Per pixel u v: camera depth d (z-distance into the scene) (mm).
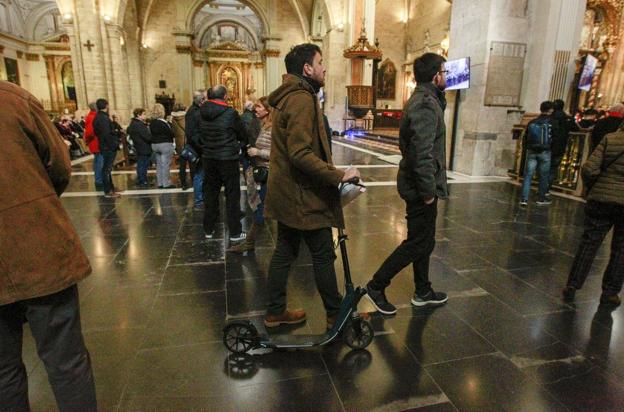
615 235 2467
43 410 1616
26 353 1988
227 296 2633
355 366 1919
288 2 22688
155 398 1688
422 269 2439
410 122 2096
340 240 2000
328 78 17031
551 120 5023
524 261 3289
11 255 1046
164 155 5910
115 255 3342
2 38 22625
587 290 2783
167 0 21281
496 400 1708
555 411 1650
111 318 2328
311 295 2650
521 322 2344
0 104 1021
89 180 6727
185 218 4469
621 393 1760
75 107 25562
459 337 2182
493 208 5043
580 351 2066
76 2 13055
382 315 2408
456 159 7781
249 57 30422
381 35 22375
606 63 14250
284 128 1858
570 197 5727
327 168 1760
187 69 22094
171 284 2797
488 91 7043
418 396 1725
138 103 20500
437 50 19844
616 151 2322
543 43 6844
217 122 3342
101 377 1813
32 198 1071
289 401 1686
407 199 2258
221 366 1909
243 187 6172
